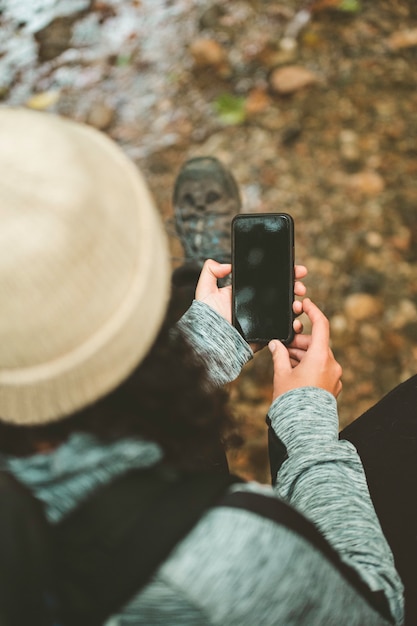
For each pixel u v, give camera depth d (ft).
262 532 1.98
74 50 10.25
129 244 1.88
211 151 9.34
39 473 2.04
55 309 1.77
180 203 8.09
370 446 4.14
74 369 1.86
